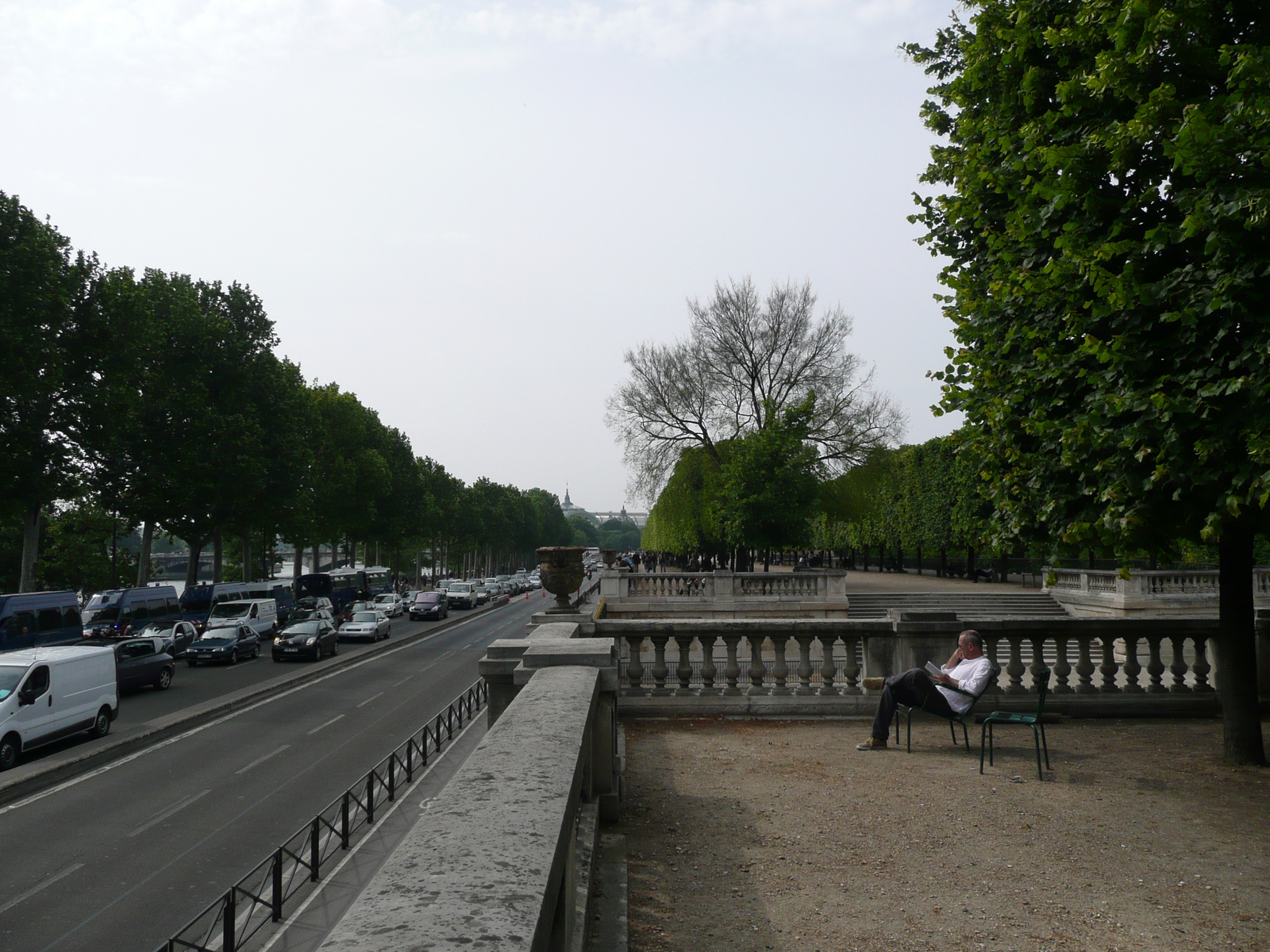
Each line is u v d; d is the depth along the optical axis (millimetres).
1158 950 4070
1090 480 7633
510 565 184250
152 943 9031
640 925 4324
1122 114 7711
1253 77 6270
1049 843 5621
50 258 33219
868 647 10398
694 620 10484
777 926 4320
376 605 60531
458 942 1302
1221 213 6273
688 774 7492
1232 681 7961
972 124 9203
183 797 15180
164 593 42469
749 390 46781
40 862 11789
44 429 34438
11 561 57812
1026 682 12047
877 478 43781
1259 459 5973
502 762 2711
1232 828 5914
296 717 23391
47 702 18297
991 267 9273
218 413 47031
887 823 6027
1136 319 7141
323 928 9070
